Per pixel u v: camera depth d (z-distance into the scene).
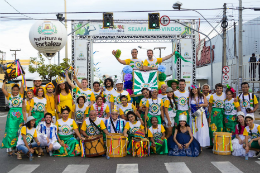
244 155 7.13
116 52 9.57
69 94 8.28
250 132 7.18
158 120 7.71
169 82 8.61
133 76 9.68
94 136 7.32
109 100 8.59
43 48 9.92
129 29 21.77
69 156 7.28
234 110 7.99
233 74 20.84
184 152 7.29
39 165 6.40
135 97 9.65
